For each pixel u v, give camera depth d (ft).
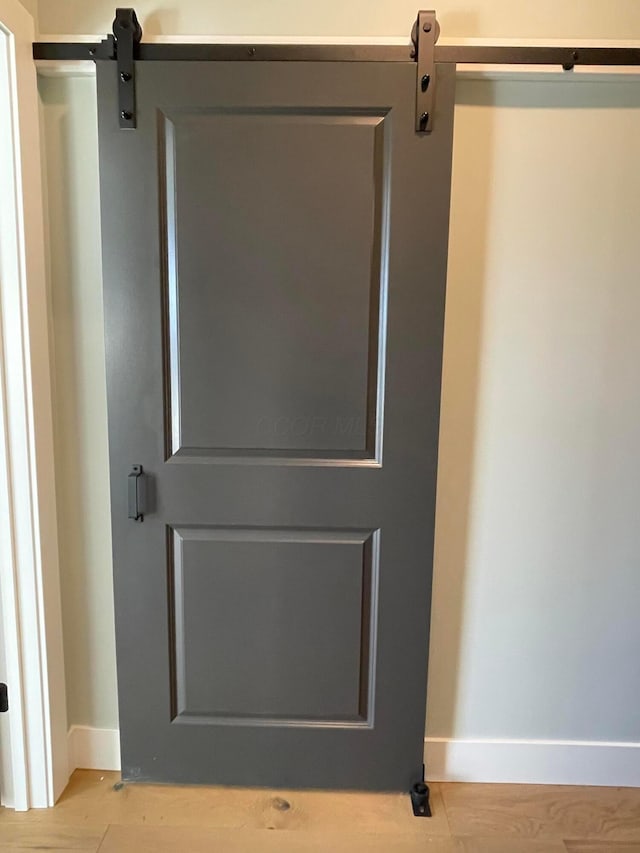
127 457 5.36
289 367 5.24
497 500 5.62
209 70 4.88
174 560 5.55
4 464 5.16
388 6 5.00
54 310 5.43
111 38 4.90
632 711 5.85
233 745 5.76
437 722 5.90
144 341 5.21
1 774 5.55
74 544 5.73
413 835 5.33
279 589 5.54
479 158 5.19
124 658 5.65
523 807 5.67
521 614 5.78
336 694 5.69
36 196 5.07
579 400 5.49
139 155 4.99
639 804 5.73
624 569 5.71
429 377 5.21
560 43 5.01
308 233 5.07
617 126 5.16
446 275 5.10
